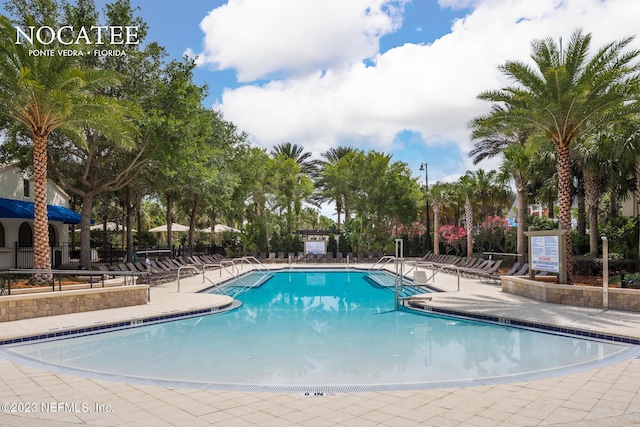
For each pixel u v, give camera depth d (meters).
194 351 7.82
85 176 17.08
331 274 23.64
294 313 11.85
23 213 17.27
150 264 18.11
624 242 16.81
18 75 11.63
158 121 15.38
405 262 28.06
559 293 11.64
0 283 12.09
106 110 12.60
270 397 4.92
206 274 21.14
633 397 4.83
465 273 19.95
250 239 32.12
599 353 7.36
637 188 16.80
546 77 12.74
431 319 10.89
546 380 5.55
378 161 33.25
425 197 31.66
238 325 10.21
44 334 8.30
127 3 17.38
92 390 5.16
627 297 10.47
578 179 20.16
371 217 33.75
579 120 13.49
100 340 8.67
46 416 4.28
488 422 4.11
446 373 6.39
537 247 13.19
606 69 12.99
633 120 15.37
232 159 28.97
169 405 4.63
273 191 33.06
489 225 29.94
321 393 5.06
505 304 11.63
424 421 4.15
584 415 4.27
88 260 17.45
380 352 7.71
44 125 12.47
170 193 27.34
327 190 36.88
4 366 6.30
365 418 4.23
